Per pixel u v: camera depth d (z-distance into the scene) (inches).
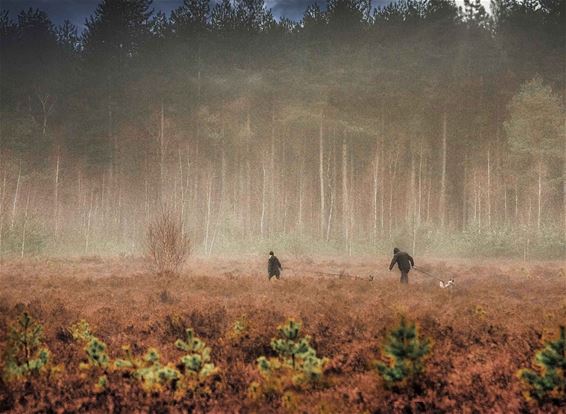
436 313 480.7
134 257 1448.1
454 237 1825.8
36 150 2689.5
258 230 2701.8
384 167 2972.4
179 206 2383.1
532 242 1637.6
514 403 251.6
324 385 284.5
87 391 276.5
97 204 2790.4
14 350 307.9
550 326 404.5
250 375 299.1
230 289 703.7
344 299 595.8
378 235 2322.8
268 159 2945.4
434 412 250.4
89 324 443.5
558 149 2007.9
